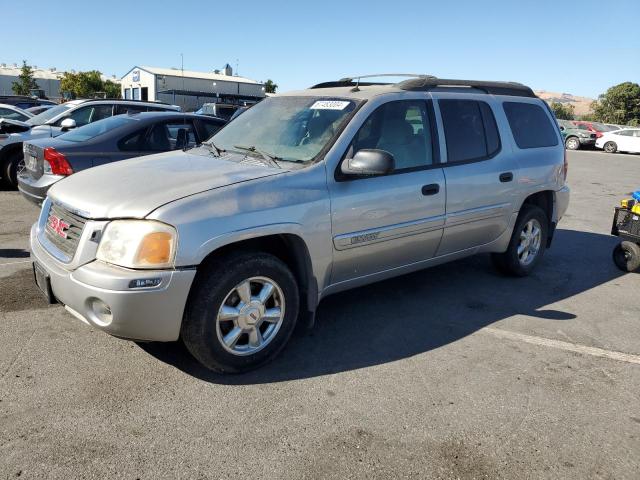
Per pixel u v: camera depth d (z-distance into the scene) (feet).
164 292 9.93
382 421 10.02
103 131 23.11
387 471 8.69
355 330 14.01
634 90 201.87
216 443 9.17
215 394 10.66
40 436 9.11
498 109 16.94
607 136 94.79
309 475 8.52
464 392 11.17
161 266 9.93
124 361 11.74
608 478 8.77
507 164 16.70
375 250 13.34
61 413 9.77
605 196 40.91
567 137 101.30
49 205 12.39
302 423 9.84
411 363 12.34
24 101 67.77
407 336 13.78
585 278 19.43
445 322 14.76
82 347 12.28
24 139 30.91
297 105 14.61
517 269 18.37
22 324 13.34
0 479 8.07
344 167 12.35
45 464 8.45
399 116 14.05
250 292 11.23
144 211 10.08
